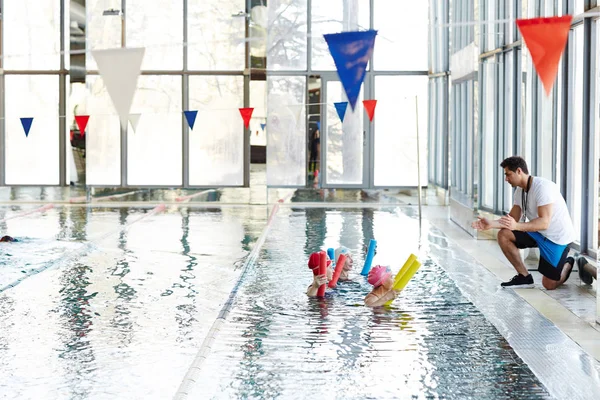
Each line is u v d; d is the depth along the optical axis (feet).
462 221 38.55
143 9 53.98
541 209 22.50
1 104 54.29
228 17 54.03
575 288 23.17
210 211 47.52
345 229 37.88
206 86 54.44
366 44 16.72
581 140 25.63
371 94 53.93
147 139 54.39
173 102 54.49
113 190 53.88
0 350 16.40
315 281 21.75
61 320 19.04
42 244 31.96
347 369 15.06
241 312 19.85
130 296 21.86
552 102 28.66
